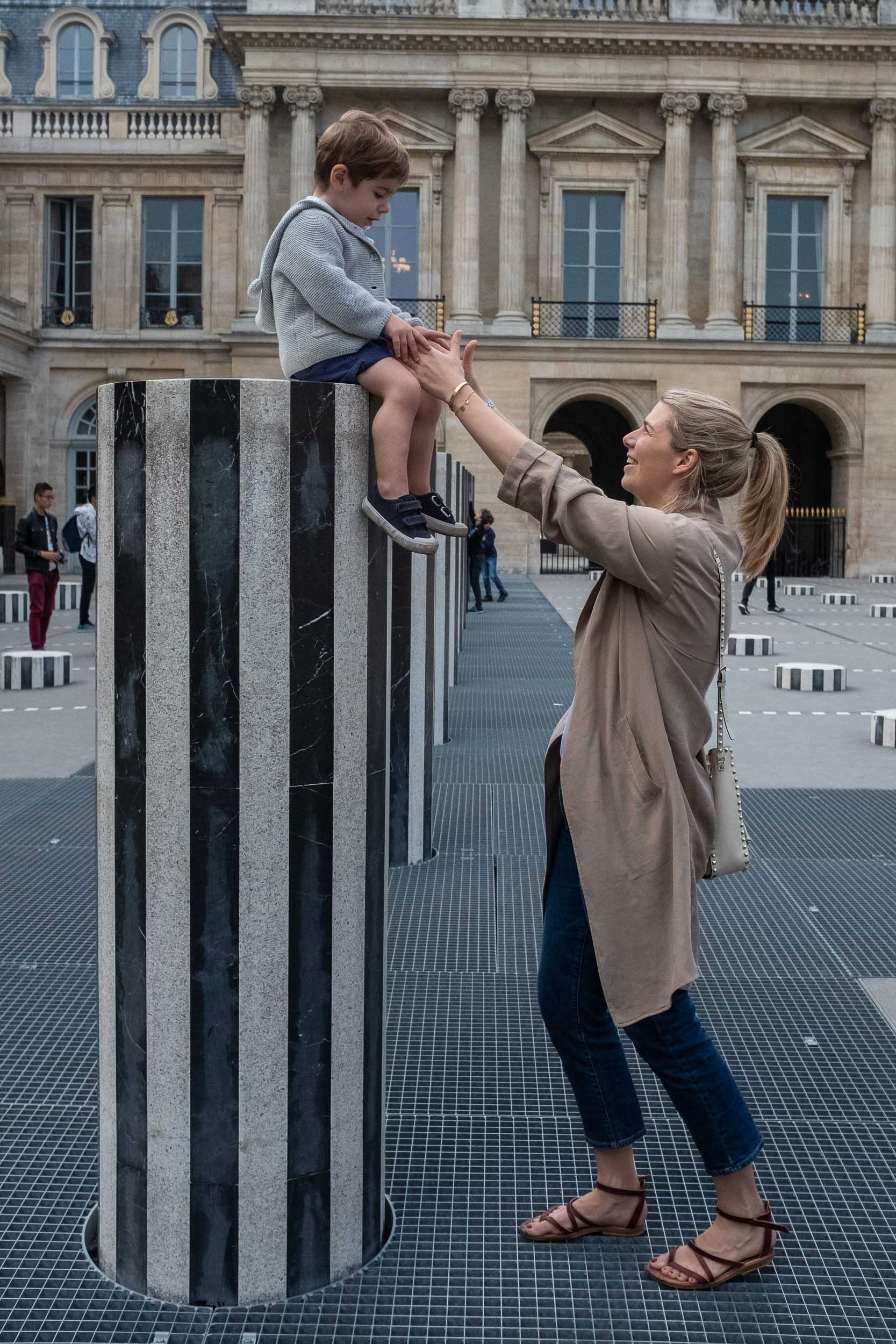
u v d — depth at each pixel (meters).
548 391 44.69
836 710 13.50
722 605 3.25
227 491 3.04
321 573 3.13
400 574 7.20
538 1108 4.45
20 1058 4.86
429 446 3.33
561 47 43.66
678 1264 3.41
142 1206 3.31
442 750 10.96
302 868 3.18
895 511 45.41
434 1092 4.57
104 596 3.27
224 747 3.10
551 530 3.19
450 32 43.22
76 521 22.17
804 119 45.06
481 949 6.07
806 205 46.03
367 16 43.16
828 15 44.72
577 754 3.22
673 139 44.34
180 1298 3.29
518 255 44.28
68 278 46.84
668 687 3.20
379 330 3.17
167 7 46.72
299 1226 3.30
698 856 3.26
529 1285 3.40
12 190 46.06
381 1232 3.59
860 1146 4.18
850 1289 3.39
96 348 46.16
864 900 6.82
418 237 44.97
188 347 46.16
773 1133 4.27
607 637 3.25
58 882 7.11
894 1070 4.76
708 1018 5.25
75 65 46.97
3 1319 3.22
